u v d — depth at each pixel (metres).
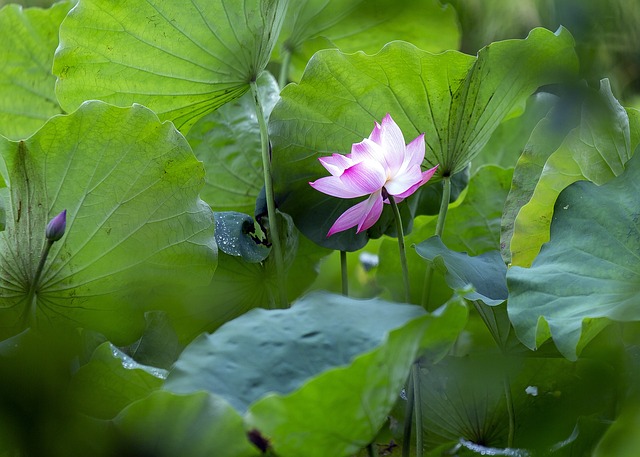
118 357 4.30
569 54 4.68
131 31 4.66
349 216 4.52
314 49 5.24
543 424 4.60
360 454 4.66
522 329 4.38
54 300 4.50
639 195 4.47
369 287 5.75
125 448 4.11
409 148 4.48
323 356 4.18
